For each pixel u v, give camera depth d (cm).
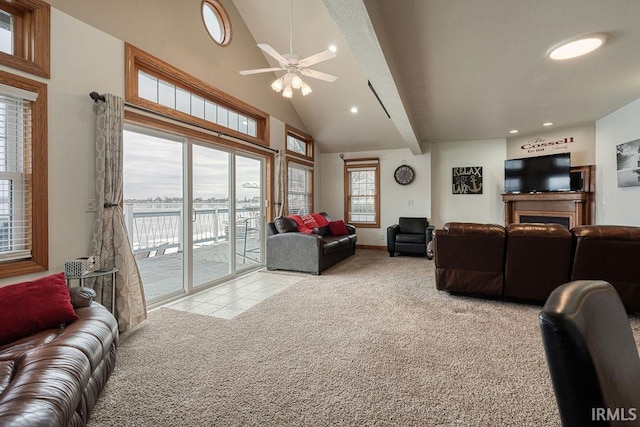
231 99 434
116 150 270
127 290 268
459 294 355
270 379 189
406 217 684
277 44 484
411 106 438
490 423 150
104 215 262
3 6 221
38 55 228
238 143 453
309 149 706
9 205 221
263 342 240
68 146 247
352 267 522
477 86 362
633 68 314
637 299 269
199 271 463
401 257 619
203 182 401
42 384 118
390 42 262
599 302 57
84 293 208
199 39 380
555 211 561
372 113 607
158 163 346
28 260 226
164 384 185
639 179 414
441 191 700
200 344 237
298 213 675
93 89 264
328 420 153
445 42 262
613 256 271
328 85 553
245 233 505
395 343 236
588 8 215
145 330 264
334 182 765
